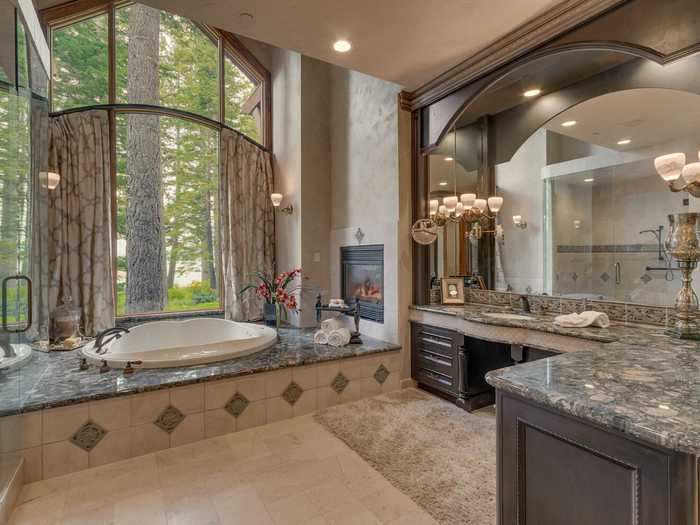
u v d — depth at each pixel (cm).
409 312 371
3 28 214
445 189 365
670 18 191
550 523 105
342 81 459
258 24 248
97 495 201
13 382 210
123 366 277
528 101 310
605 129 259
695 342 173
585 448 97
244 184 510
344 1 225
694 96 213
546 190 298
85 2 430
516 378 119
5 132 215
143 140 461
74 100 427
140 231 459
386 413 304
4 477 187
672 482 80
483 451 245
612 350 158
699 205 215
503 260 332
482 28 255
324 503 194
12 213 224
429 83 339
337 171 470
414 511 188
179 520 182
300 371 304
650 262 237
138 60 463
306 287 468
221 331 409
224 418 270
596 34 221
